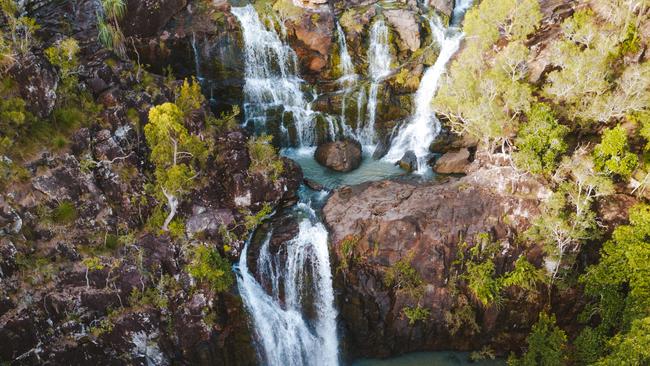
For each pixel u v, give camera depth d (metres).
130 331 31.41
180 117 33.34
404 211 37.50
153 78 40.09
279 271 36.50
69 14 41.69
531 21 43.66
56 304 30.02
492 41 42.81
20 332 29.08
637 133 39.91
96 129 34.28
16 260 29.45
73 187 32.19
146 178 35.22
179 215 35.34
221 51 47.53
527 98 37.56
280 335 36.00
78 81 35.19
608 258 33.75
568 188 36.62
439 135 47.50
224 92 48.28
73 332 30.48
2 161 30.22
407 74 50.06
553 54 40.75
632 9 41.81
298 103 49.44
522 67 40.91
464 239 36.34
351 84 50.41
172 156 34.31
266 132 49.09
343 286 36.38
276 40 49.47
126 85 37.66
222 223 35.84
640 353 27.45
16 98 31.39
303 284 36.78
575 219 34.88
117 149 34.34
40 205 30.91
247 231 37.00
